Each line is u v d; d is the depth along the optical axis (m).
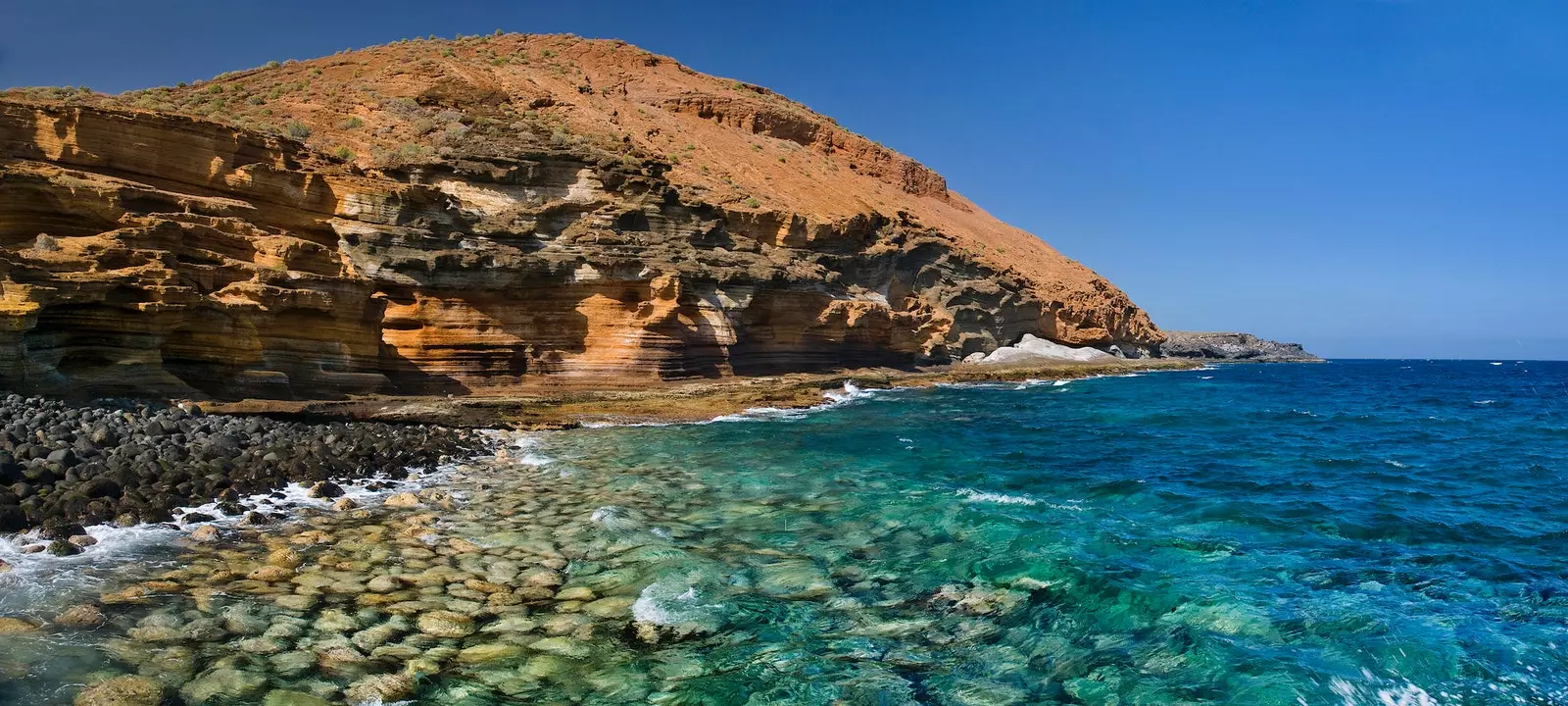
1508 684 8.18
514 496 15.80
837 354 50.75
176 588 9.56
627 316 35.53
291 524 13.02
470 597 9.80
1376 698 7.86
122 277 21.67
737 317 41.66
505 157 37.97
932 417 33.28
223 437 17.92
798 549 12.42
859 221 57.41
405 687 7.41
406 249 31.72
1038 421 32.66
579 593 10.11
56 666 7.35
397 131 44.16
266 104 45.72
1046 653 8.73
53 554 10.57
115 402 19.81
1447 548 13.28
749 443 24.31
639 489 16.77
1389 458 23.84
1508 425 34.12
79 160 26.23
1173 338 126.50
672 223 41.25
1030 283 76.12
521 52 77.75
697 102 79.19
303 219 30.47
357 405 25.73
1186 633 9.30
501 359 33.41
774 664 8.28
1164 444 26.19
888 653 8.63
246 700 6.99
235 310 24.38
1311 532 14.24
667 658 8.32
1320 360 143.88
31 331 19.83
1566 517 15.82
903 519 14.43
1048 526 14.13
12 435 14.80
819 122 89.00
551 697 7.44
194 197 27.08
